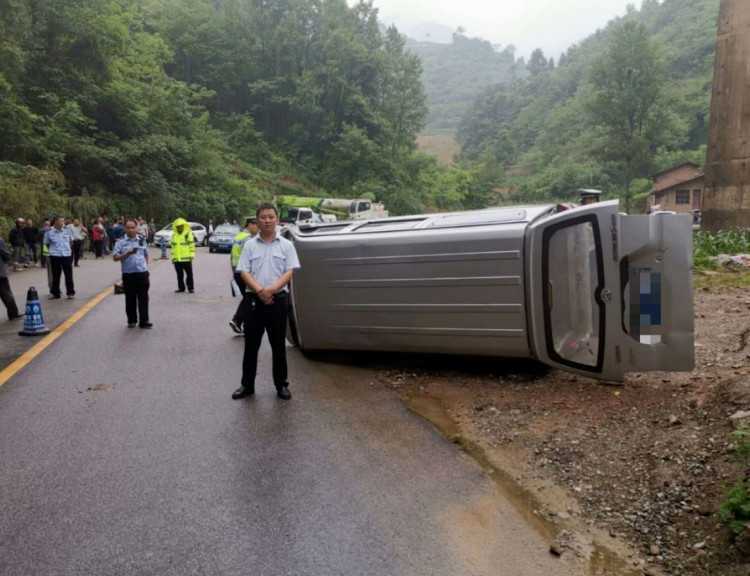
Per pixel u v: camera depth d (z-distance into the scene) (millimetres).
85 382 6598
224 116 87562
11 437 5016
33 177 25766
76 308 11547
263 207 6000
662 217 5578
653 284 5680
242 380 6188
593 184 100625
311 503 3984
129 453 4723
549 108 181500
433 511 3920
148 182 42625
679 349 5629
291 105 88500
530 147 174125
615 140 72500
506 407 5742
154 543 3498
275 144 88812
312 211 45250
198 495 4062
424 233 6547
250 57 90688
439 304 6469
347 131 88312
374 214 50281
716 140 17297
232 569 3270
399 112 97750
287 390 6180
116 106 41938
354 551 3455
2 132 29844
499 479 4391
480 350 6391
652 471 4301
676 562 3408
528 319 6043
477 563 3381
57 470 4410
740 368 6133
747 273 12836
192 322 10219
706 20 140500
